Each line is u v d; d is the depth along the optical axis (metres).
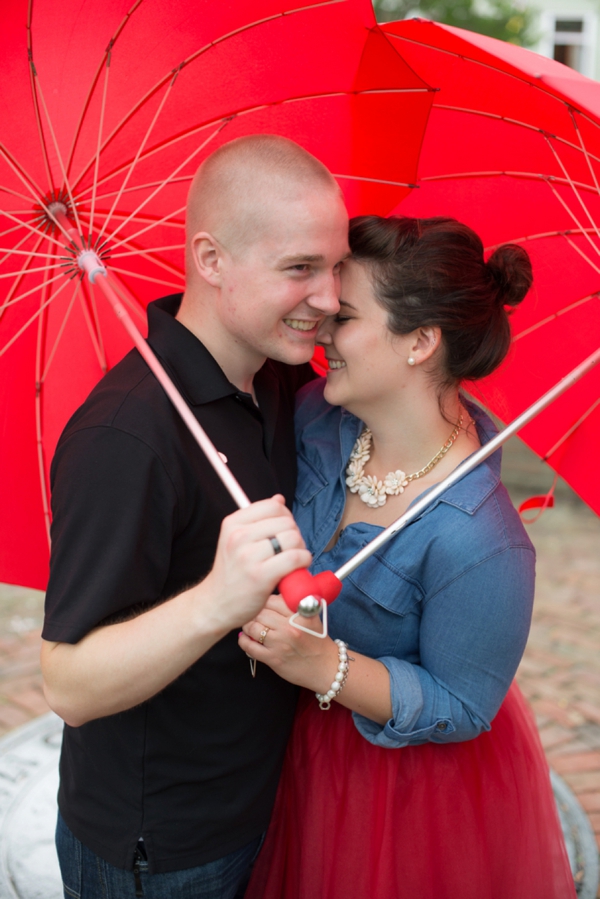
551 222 2.02
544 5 12.58
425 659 1.71
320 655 1.56
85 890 1.70
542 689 4.03
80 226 1.72
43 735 3.63
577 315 2.07
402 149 1.97
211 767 1.65
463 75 1.85
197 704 1.61
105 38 1.65
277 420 1.91
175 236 2.01
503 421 2.18
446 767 1.80
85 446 1.44
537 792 1.93
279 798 1.88
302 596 1.21
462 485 1.68
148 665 1.30
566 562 5.66
